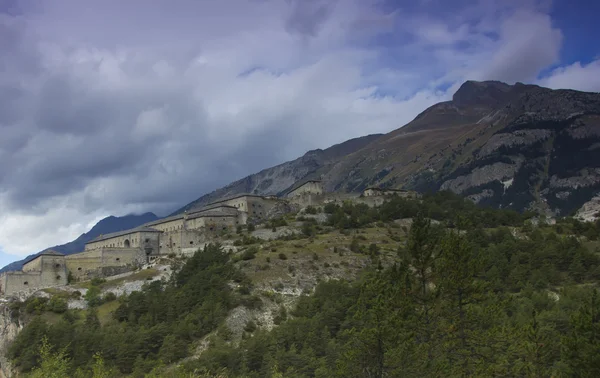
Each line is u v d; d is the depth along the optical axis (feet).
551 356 294.05
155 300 572.92
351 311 447.83
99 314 597.52
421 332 279.08
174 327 512.63
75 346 493.77
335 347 411.95
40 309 609.42
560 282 576.20
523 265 596.29
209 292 565.94
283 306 558.97
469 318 277.64
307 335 450.30
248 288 588.09
